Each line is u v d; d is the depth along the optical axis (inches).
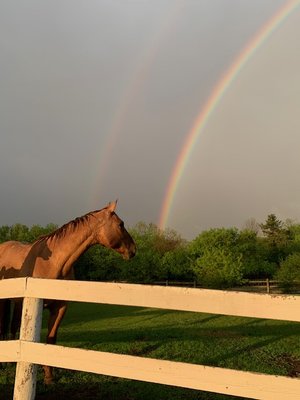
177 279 1566.2
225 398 182.1
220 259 1189.1
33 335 106.7
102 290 98.2
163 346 314.3
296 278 1004.6
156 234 2192.4
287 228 2539.4
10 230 1841.8
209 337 369.7
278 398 78.4
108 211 239.9
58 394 187.0
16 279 112.0
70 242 231.3
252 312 82.1
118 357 94.9
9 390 189.0
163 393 187.5
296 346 328.5
